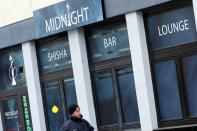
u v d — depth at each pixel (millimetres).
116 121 14930
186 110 13414
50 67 16609
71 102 16062
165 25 13641
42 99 16891
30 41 16812
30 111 17250
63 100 16250
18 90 17688
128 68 14523
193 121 13312
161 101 13852
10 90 17953
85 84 15297
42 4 16094
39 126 16828
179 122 13547
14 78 17797
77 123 11734
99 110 15305
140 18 13922
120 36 14633
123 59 14594
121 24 14586
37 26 16250
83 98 15359
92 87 15383
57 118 16531
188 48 13266
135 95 14445
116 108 14891
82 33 15406
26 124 17594
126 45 14516
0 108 18328
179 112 13555
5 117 18297
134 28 13922
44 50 16750
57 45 16312
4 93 18188
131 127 14570
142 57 13836
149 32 13953
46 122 16859
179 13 13359
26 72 17062
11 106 18031
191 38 13219
